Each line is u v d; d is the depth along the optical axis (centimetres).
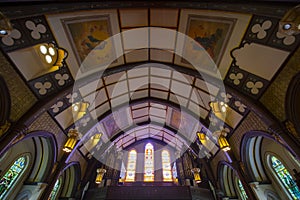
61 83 746
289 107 583
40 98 702
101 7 541
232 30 611
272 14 446
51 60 679
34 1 460
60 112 852
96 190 1256
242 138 882
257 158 902
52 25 578
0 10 421
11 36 531
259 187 834
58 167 929
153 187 1252
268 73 640
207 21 627
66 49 671
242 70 708
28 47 586
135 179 1580
